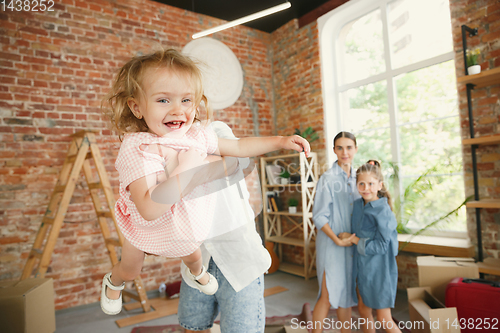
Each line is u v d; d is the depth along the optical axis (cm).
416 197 294
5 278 277
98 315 284
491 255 242
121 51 342
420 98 312
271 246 397
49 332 202
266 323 244
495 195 241
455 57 265
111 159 329
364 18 362
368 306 172
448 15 292
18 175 288
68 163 291
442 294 212
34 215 292
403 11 326
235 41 428
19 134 290
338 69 388
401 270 298
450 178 282
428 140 304
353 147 196
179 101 59
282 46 441
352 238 178
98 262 316
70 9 319
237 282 98
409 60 322
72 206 308
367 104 358
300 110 415
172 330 244
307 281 352
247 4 379
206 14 402
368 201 179
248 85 435
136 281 288
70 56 316
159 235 61
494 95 244
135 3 355
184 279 117
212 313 121
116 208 68
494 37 243
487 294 176
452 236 281
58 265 298
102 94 329
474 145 247
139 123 69
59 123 308
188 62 61
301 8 397
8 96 288
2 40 288
